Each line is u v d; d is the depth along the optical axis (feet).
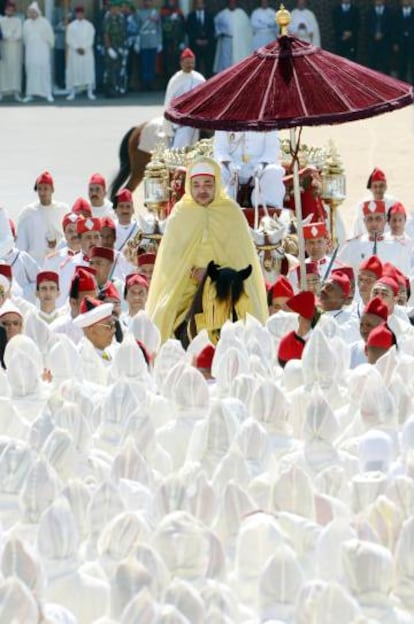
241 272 119.75
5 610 60.08
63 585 69.10
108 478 76.64
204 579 66.95
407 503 75.15
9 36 398.62
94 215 192.03
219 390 96.37
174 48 409.69
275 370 105.29
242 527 70.18
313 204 174.29
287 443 87.66
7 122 349.20
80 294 125.90
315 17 418.10
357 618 59.82
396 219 171.73
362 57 415.44
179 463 89.76
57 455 79.77
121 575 63.82
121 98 396.98
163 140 229.04
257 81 126.82
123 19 400.47
